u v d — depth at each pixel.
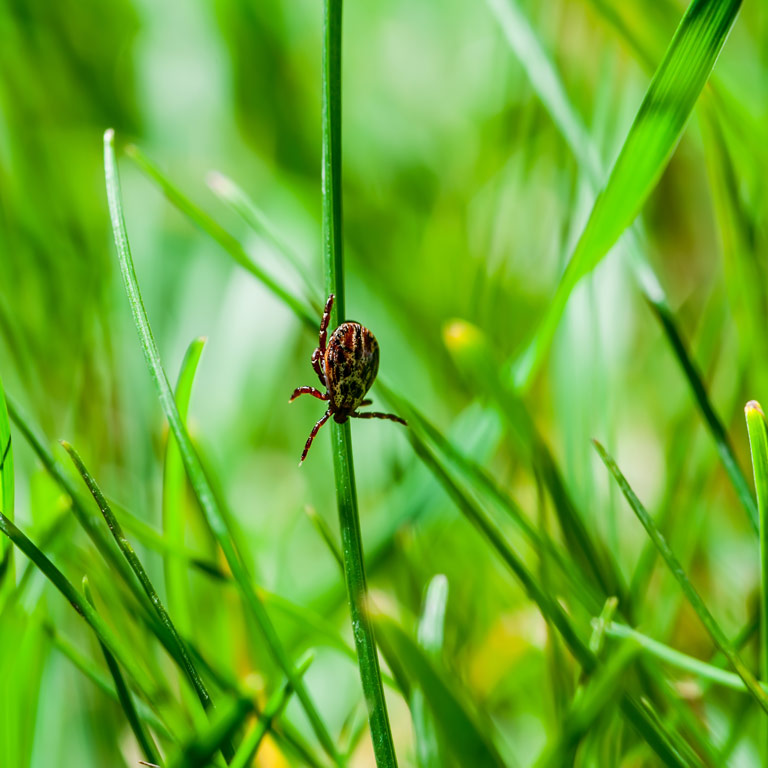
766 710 0.17
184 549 0.18
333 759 0.18
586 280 0.20
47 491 0.19
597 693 0.17
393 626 0.17
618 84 0.21
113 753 0.19
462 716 0.17
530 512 0.20
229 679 0.18
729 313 0.20
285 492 0.21
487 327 0.21
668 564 0.18
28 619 0.18
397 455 0.20
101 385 0.20
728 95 0.20
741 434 0.20
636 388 0.21
